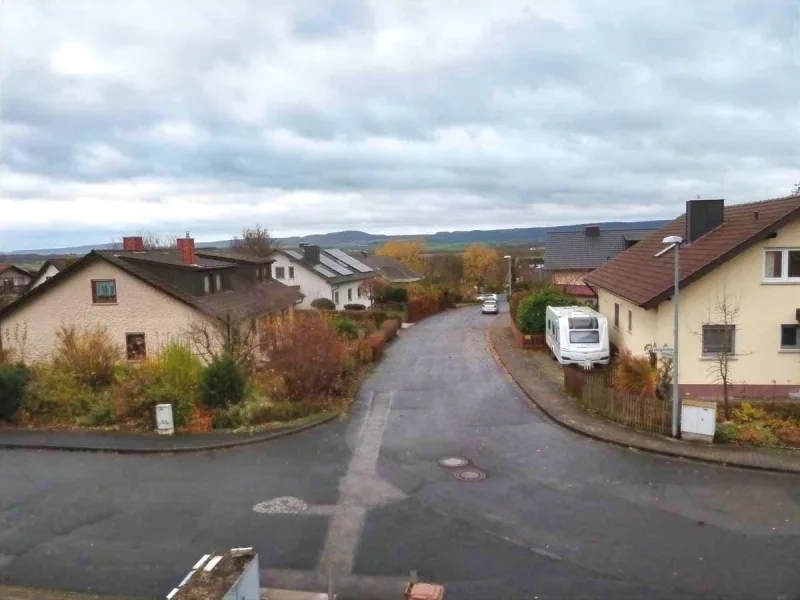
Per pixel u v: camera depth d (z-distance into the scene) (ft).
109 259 87.51
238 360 73.15
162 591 32.04
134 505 42.75
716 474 47.96
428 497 43.93
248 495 44.45
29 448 55.21
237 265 108.78
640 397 60.03
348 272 199.72
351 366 84.17
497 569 33.99
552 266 183.42
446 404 71.67
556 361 98.37
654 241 95.81
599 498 43.55
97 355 70.79
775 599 30.94
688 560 34.78
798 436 53.72
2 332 91.20
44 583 32.81
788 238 66.39
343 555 35.63
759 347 68.39
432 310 202.49
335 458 52.65
